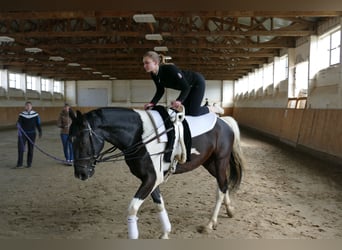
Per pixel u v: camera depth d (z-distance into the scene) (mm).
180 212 4848
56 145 13227
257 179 7066
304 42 14062
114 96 35281
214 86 34562
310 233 4055
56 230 4180
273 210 4930
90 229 4215
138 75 30766
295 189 6211
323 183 6699
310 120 11695
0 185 6605
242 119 27766
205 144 4016
